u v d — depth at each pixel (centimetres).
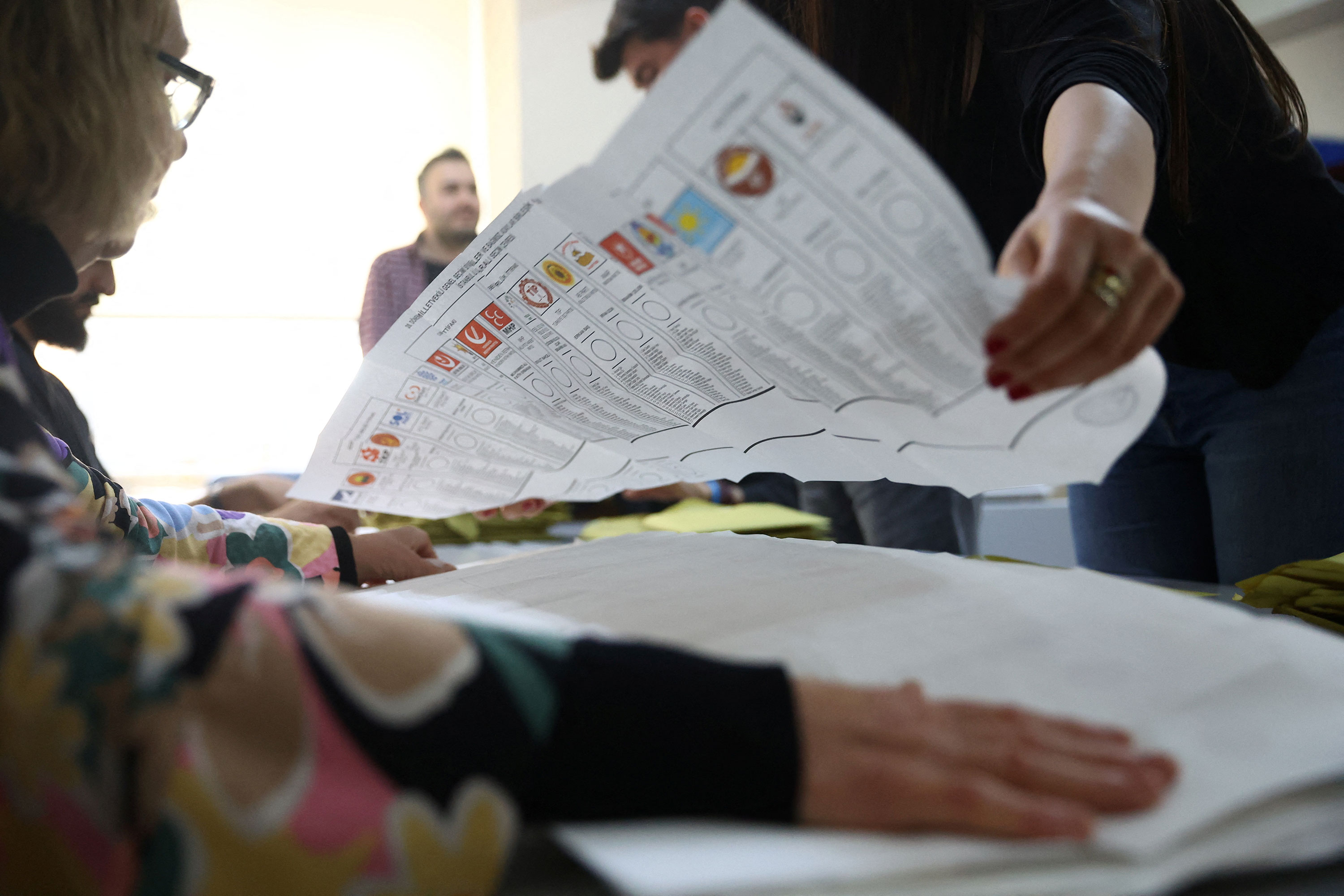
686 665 26
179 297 453
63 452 57
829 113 30
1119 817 24
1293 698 30
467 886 22
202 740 21
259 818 20
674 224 36
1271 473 87
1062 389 36
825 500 147
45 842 21
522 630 26
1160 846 22
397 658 23
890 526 127
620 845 23
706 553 60
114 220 51
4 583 22
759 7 102
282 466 477
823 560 54
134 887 20
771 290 37
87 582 22
